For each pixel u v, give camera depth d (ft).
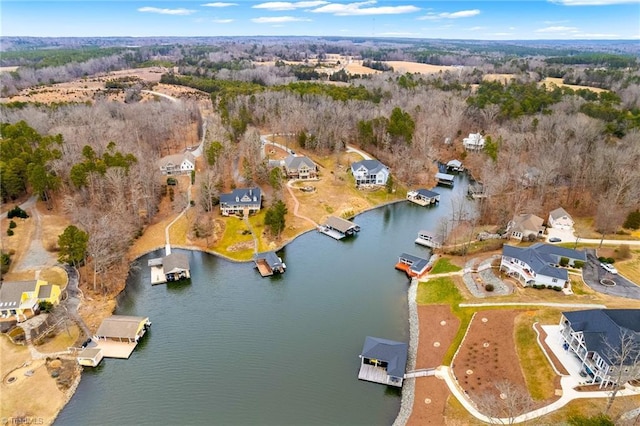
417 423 170.30
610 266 261.44
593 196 343.87
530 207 334.44
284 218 332.39
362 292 258.98
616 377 169.37
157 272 278.05
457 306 235.61
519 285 248.32
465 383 186.29
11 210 315.58
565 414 164.35
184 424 172.96
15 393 182.70
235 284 268.62
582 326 192.44
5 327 216.33
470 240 301.63
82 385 191.42
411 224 353.10
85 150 349.61
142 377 195.93
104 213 307.78
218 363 203.62
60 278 253.44
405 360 195.21
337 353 209.67
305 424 172.45
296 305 246.68
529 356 194.49
